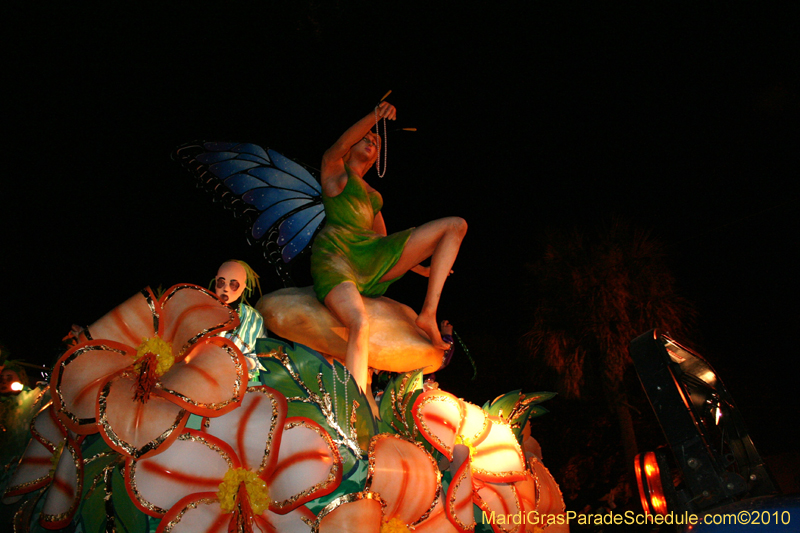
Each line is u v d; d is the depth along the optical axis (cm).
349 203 421
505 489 317
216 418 241
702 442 337
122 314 257
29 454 270
